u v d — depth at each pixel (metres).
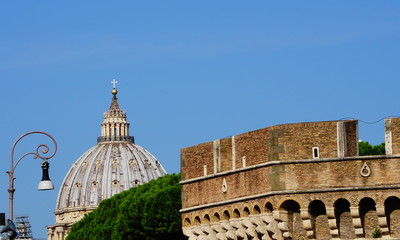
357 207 130.75
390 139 131.25
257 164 137.12
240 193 141.62
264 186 135.25
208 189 149.75
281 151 132.88
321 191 131.38
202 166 151.50
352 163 131.12
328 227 132.75
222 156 146.50
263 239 138.50
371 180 130.75
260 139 136.62
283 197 132.38
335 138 131.88
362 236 131.38
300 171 132.25
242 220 141.25
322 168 131.75
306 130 132.38
